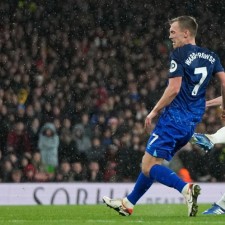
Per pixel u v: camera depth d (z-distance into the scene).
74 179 38.16
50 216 21.34
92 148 39.12
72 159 38.66
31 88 41.94
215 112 42.41
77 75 44.28
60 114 40.28
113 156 39.28
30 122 38.69
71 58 46.34
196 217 19.16
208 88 45.47
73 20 48.94
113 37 48.97
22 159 37.16
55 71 45.00
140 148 39.97
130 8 50.62
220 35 51.06
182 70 18.91
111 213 22.25
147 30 50.16
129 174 39.34
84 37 48.41
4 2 48.12
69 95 42.00
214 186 36.47
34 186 34.78
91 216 20.86
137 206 26.91
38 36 47.41
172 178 19.05
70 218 20.20
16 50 45.56
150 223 17.44
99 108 41.72
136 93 43.94
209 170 39.88
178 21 19.30
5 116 38.69
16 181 36.56
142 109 42.94
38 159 37.41
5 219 20.11
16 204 34.31
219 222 17.72
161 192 35.81
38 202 34.72
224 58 50.16
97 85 43.81
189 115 19.22
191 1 51.94
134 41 49.25
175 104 19.19
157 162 19.34
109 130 40.06
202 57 19.23
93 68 45.47
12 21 47.59
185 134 19.22
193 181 39.59
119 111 42.25
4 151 37.62
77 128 39.50
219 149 40.12
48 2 49.00
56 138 38.16
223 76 19.62
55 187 34.97
